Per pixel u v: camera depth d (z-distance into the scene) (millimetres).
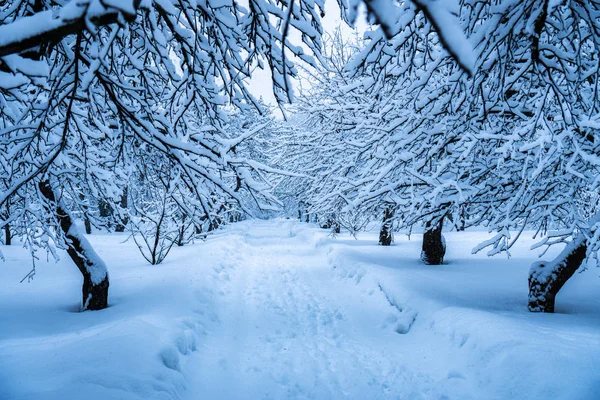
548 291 6445
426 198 5941
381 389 4812
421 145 6570
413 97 6250
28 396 3305
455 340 5539
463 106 5617
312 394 4734
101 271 7230
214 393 4672
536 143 4602
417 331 6527
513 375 4215
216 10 3672
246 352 6062
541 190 6242
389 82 6680
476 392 4340
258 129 4527
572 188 5883
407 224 7086
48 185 6258
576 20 3961
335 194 7625
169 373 4324
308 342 6523
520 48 5180
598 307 6934
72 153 5512
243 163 4340
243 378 5145
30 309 7066
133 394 3621
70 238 7117
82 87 2855
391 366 5414
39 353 4418
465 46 746
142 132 4000
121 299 7672
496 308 6750
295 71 3975
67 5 1100
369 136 9117
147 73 4969
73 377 3740
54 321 6371
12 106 4684
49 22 1257
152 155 5707
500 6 3387
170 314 6492
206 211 4457
